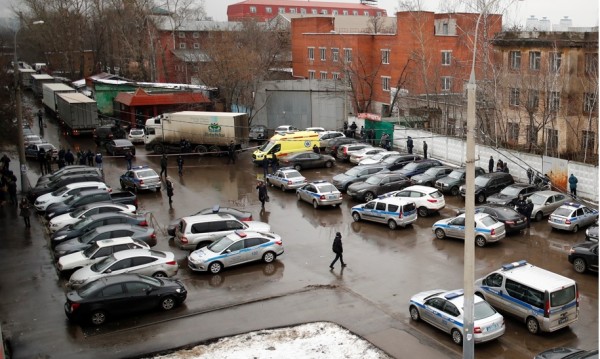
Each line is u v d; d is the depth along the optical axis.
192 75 79.38
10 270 23.25
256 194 35.38
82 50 99.75
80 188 32.03
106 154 47.84
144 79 80.38
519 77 42.47
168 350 16.72
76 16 98.12
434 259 23.94
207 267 22.64
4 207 33.12
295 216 30.78
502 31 50.03
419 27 51.88
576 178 32.09
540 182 34.47
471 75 13.30
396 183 33.78
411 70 58.31
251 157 46.78
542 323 16.91
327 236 27.38
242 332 17.81
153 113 58.34
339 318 18.72
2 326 18.41
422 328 17.91
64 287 21.55
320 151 46.41
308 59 75.00
